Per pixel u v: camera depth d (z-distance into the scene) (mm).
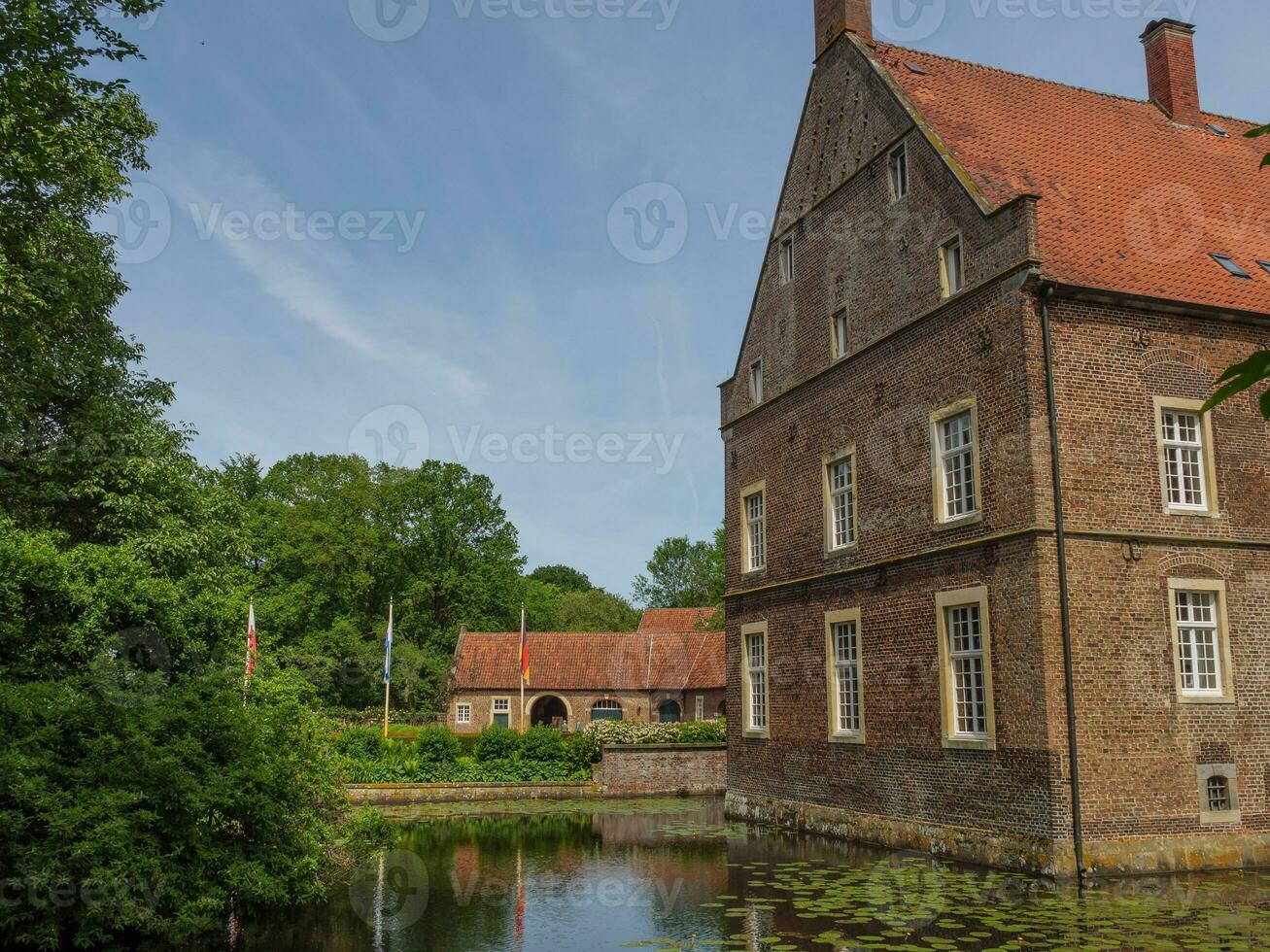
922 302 18641
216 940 10906
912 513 18484
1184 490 16625
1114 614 15570
